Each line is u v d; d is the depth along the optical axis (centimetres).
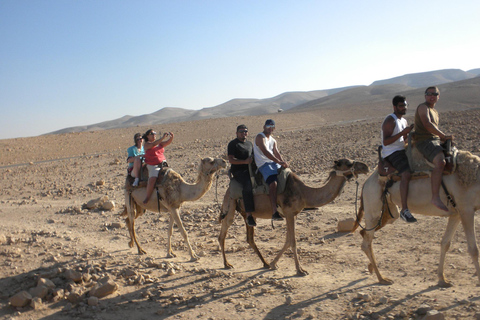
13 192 2198
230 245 1026
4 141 5338
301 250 932
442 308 585
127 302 712
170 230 979
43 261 944
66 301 731
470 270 718
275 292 708
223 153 2850
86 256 985
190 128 5866
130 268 867
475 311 564
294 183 794
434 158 642
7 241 1113
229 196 854
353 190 1452
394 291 663
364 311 604
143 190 1000
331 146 2617
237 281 776
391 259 812
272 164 803
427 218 1052
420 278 708
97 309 691
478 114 3098
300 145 2927
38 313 692
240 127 827
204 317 639
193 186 950
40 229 1335
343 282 724
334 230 1058
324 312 617
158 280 805
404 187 676
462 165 634
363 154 2081
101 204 1620
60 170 2972
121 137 5378
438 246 854
